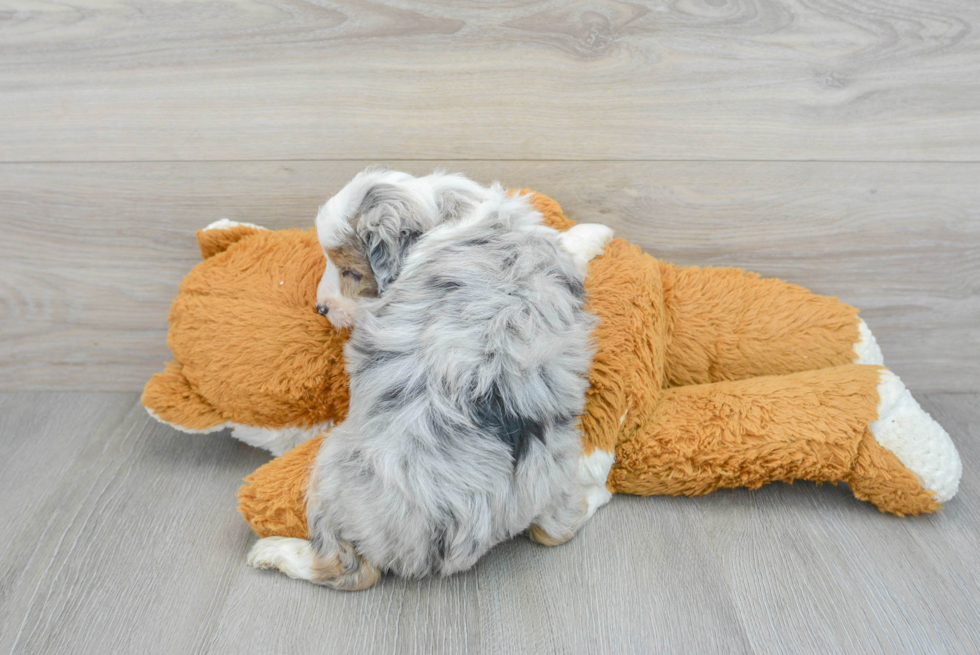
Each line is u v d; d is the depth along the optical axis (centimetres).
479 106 168
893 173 174
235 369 151
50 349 194
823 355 167
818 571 138
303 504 137
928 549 144
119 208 178
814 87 165
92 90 165
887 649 123
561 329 132
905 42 161
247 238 166
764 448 147
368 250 134
